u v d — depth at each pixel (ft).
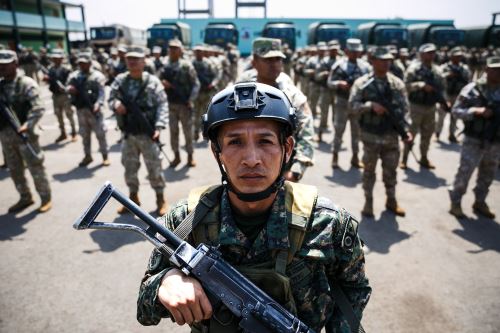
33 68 48.78
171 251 2.83
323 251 2.86
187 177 17.03
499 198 14.73
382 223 12.35
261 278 2.77
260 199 2.68
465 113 12.00
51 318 7.95
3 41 89.25
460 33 53.31
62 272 9.61
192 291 2.60
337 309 3.22
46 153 20.68
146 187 15.62
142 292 2.94
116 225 2.88
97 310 8.20
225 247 2.92
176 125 18.10
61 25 112.78
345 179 16.61
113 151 21.21
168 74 17.47
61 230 11.89
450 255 10.42
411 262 10.04
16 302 8.44
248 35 99.96
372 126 12.12
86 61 17.17
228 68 38.78
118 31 68.33
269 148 2.65
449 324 7.75
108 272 9.61
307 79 31.35
